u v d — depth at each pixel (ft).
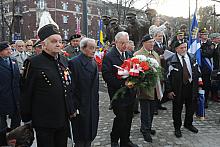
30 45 26.00
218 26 113.91
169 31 31.19
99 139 16.35
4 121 16.83
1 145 10.28
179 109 16.43
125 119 14.01
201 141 15.79
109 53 14.33
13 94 16.78
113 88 14.06
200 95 19.74
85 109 12.59
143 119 15.97
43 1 138.92
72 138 12.25
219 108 23.13
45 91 9.71
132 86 13.16
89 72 12.74
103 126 18.78
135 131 17.60
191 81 16.66
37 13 136.87
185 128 18.02
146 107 15.83
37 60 9.80
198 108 19.95
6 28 120.88
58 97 9.89
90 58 13.12
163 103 24.71
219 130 17.65
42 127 9.86
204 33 23.67
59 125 10.00
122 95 13.20
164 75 16.21
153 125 18.71
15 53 23.08
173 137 16.46
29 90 9.75
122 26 33.78
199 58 22.02
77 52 20.90
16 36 76.48
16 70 17.04
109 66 14.03
